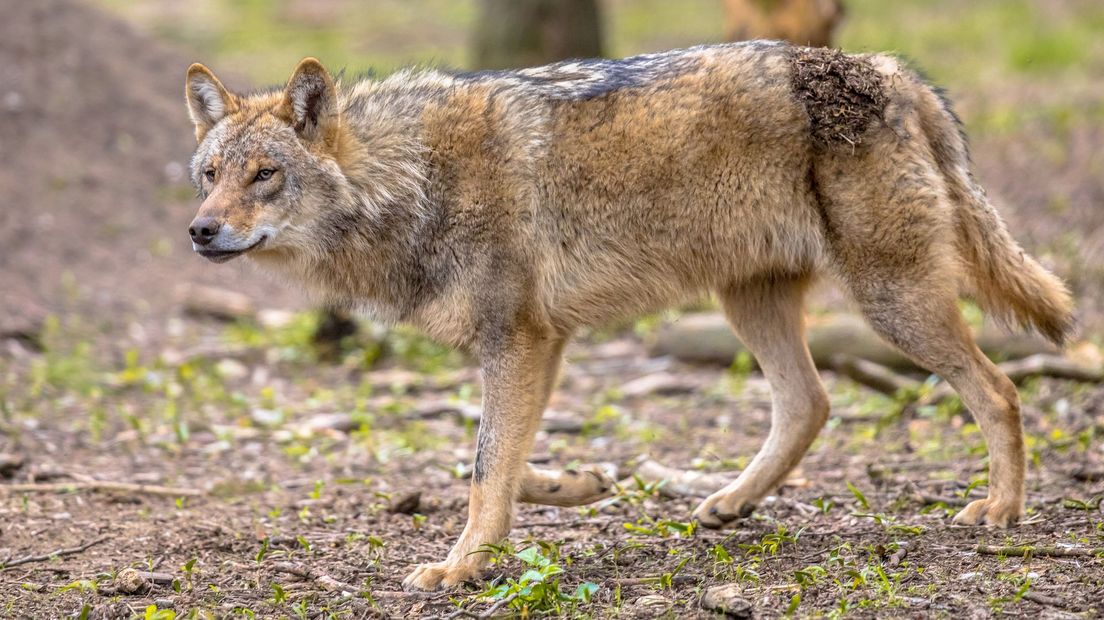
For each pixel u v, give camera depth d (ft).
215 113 32.68
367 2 157.58
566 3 79.10
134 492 38.11
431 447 44.47
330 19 147.54
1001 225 31.53
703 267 31.65
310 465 42.50
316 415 49.44
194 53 95.66
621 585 27.99
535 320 30.45
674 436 44.91
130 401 50.42
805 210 30.66
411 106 31.76
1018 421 30.42
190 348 59.00
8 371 52.54
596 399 50.93
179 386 52.31
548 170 30.91
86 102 82.58
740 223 30.94
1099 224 65.98
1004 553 27.94
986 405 30.37
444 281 30.91
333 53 127.13
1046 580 26.21
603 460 41.86
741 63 31.07
